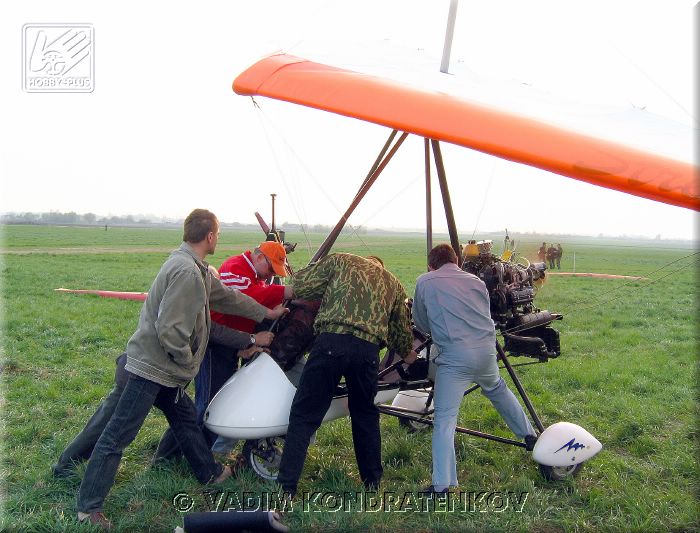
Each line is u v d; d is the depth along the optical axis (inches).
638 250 2586.1
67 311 459.8
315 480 165.6
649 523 145.8
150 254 1472.7
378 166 183.6
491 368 161.8
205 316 144.1
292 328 164.6
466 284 161.3
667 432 215.8
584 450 168.6
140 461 173.5
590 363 323.9
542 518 147.8
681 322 509.4
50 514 137.2
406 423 205.2
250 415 152.9
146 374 136.6
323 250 182.4
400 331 157.9
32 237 2444.6
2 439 186.5
